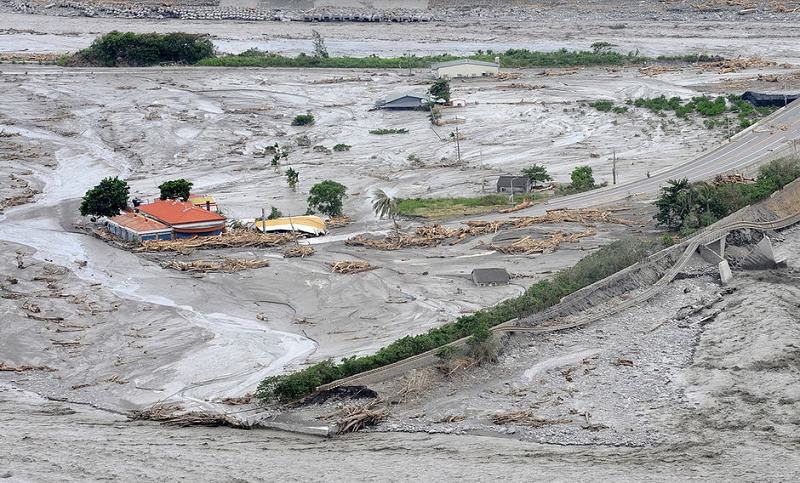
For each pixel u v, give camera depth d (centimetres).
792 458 16638
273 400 19700
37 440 18312
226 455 17400
